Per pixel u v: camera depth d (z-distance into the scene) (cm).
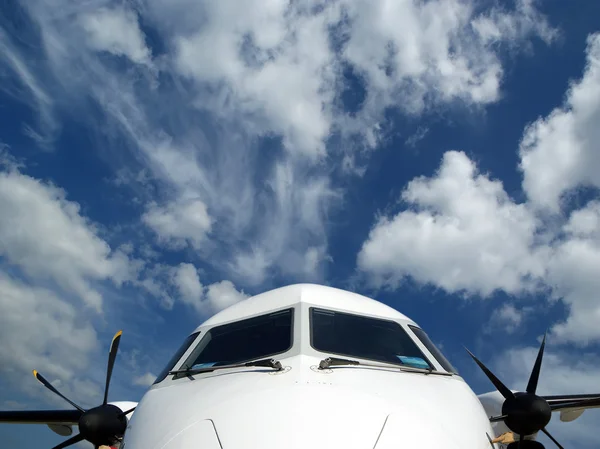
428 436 476
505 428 833
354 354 648
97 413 661
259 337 690
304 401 482
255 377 567
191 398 557
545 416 639
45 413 999
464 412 564
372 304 798
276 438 443
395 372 615
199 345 726
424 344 730
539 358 698
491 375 692
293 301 741
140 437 538
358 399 496
